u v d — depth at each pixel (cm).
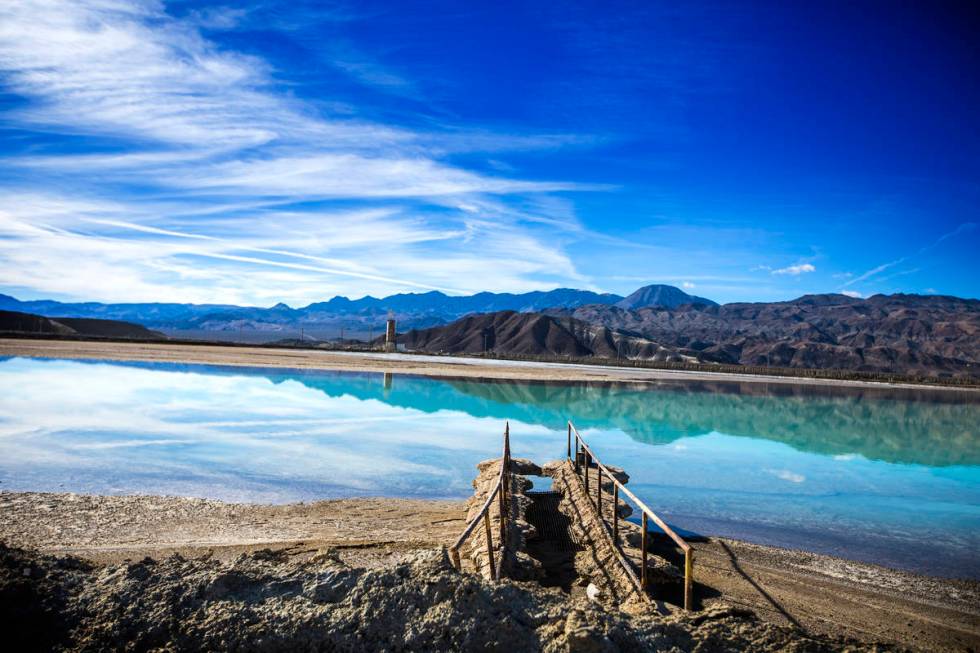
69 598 379
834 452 1741
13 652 334
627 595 570
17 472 1039
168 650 343
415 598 373
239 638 348
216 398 2119
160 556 648
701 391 3416
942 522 1012
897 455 1733
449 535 770
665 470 1356
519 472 1102
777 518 998
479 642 348
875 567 764
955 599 664
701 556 768
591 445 1636
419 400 2395
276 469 1158
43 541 688
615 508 708
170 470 1107
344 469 1184
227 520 815
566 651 338
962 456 1752
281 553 671
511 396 2705
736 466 1441
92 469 1084
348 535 762
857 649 374
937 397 3788
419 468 1220
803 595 648
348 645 347
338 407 2067
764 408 2775
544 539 790
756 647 369
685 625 387
